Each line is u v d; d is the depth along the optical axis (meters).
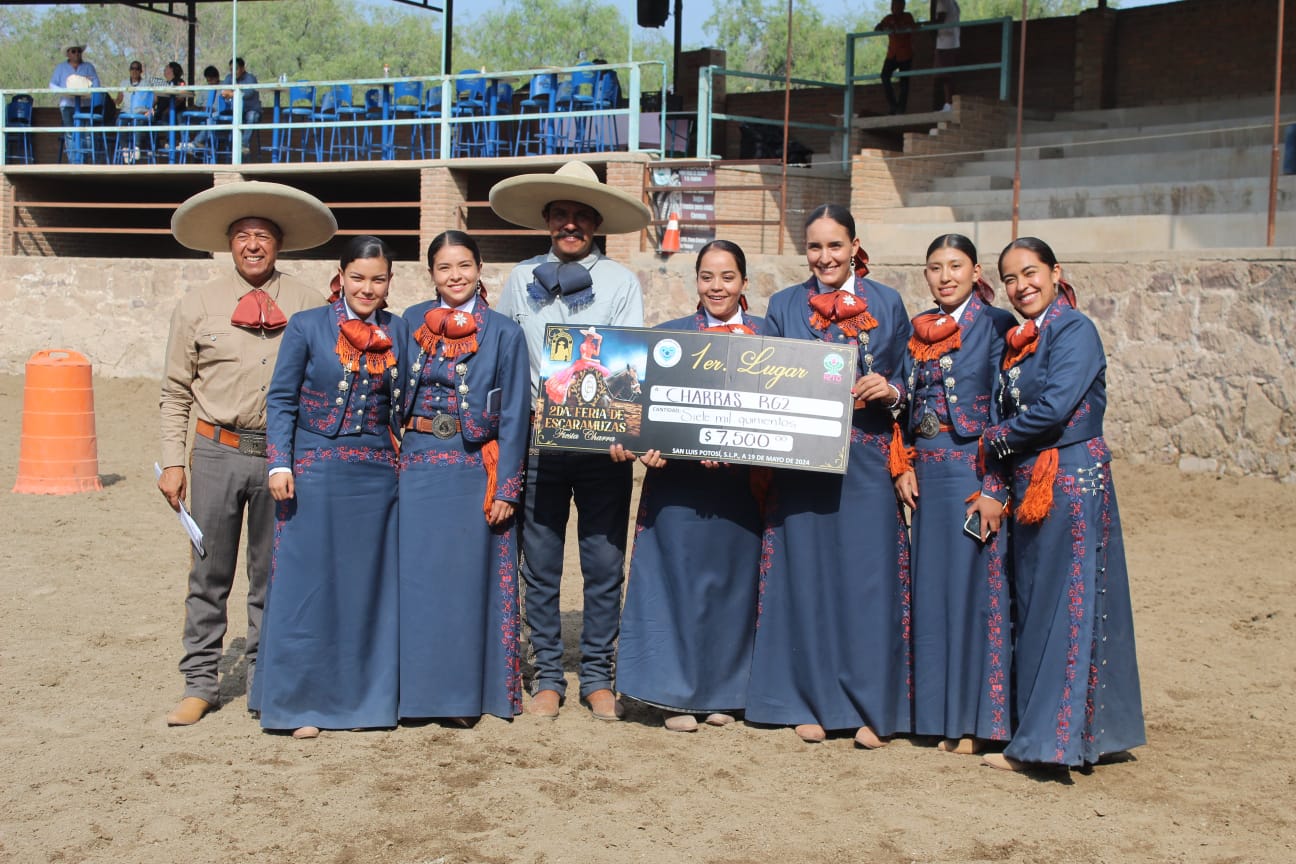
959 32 19.47
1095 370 5.39
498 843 4.78
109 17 66.75
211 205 6.04
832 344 5.71
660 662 6.05
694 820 5.00
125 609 8.01
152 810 5.03
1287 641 7.55
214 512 6.03
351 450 5.90
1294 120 14.63
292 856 4.67
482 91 18.89
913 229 15.80
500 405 6.02
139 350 18.83
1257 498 10.76
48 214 21.52
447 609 5.98
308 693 5.87
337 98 19.81
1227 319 11.40
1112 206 15.34
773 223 15.26
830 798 5.24
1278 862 4.70
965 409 5.74
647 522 6.15
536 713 6.22
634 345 5.85
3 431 15.22
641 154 16.66
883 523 5.88
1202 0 18.27
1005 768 5.57
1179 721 6.24
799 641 5.98
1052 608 5.41
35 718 6.06
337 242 22.66
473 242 6.04
